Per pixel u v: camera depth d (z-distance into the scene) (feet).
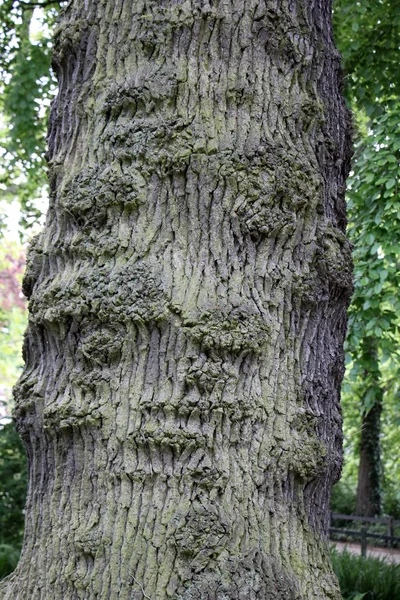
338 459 7.75
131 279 6.91
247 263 7.12
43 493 7.27
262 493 6.79
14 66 26.84
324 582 6.95
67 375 7.18
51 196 7.88
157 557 6.44
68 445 7.09
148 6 7.48
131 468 6.68
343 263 7.80
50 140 8.16
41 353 7.59
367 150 23.38
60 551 6.86
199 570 6.36
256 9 7.52
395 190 22.82
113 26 7.61
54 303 7.27
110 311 6.89
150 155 7.11
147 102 7.23
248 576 6.41
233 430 6.75
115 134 7.29
